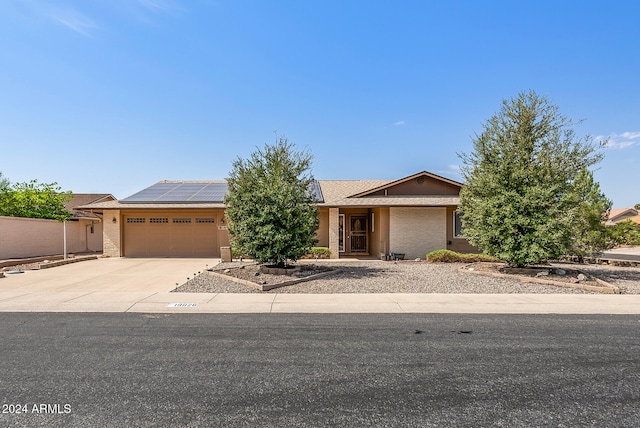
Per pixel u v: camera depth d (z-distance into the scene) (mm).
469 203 13438
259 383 4168
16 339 5785
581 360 4895
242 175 12742
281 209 12039
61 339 5789
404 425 3301
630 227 20125
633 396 3873
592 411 3561
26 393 3918
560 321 6926
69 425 3285
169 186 23578
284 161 13117
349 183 24109
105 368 4598
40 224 21234
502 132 12688
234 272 12617
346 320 6984
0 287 10594
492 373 4465
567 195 11406
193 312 7613
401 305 8219
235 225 12656
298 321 6906
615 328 6438
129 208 19312
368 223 21109
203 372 4477
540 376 4375
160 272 13836
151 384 4141
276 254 12133
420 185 19609
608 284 10148
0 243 18125
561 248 11445
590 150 11688
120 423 3316
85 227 26203
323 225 20062
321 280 11461
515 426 3295
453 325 6633
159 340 5734
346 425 3295
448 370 4555
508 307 8055
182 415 3463
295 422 3342
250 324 6688
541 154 11961
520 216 11633
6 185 24203
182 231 20109
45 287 10570
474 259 16406
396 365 4711
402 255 17656
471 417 3439
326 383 4172
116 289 10219
